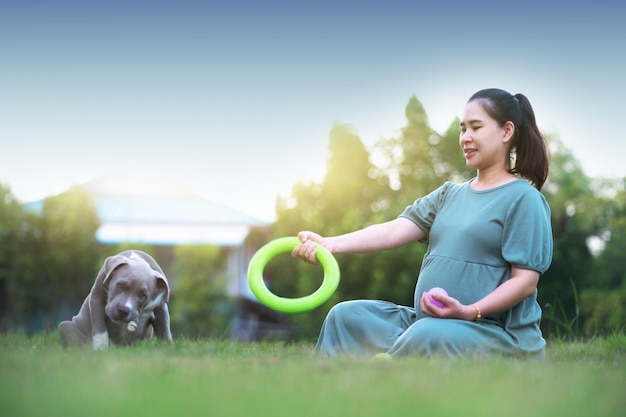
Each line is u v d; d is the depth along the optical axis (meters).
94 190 31.94
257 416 2.19
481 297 4.21
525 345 4.10
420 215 4.73
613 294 16.56
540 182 4.56
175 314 22.03
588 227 22.69
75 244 24.47
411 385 2.64
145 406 2.29
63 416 2.21
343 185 25.69
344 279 21.56
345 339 4.36
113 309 4.72
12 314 23.88
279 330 23.98
